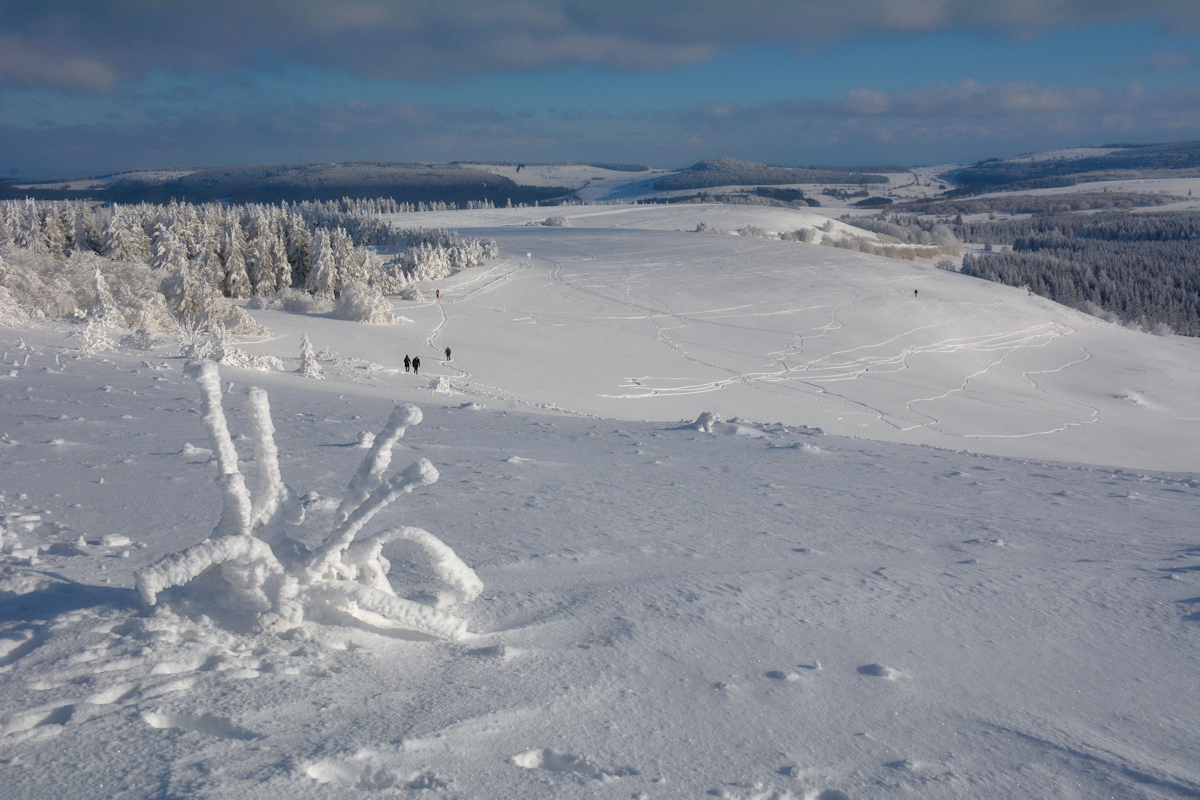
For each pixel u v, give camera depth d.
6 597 3.50
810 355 56.59
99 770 2.09
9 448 8.15
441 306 62.66
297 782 2.08
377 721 2.51
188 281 43.91
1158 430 45.66
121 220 66.88
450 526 5.87
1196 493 11.16
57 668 2.67
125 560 4.33
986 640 3.87
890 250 141.50
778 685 3.11
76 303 37.16
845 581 4.85
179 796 1.95
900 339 63.31
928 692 3.17
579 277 79.31
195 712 2.46
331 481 7.55
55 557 4.32
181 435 9.88
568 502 7.23
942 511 7.98
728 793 2.23
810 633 3.80
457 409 18.56
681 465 10.56
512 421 16.14
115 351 26.08
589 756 2.40
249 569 3.13
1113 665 3.61
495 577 4.48
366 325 52.19
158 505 5.96
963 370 57.56
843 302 73.12
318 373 28.80
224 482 3.20
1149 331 91.69
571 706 2.76
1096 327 73.31
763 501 7.92
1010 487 10.34
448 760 2.30
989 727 2.88
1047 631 4.05
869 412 44.28
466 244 86.50
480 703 2.71
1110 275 132.12
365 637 3.21
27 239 67.50
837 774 2.41
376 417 14.47
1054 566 5.58
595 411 36.16
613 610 3.96
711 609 4.07
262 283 63.28
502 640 3.41
